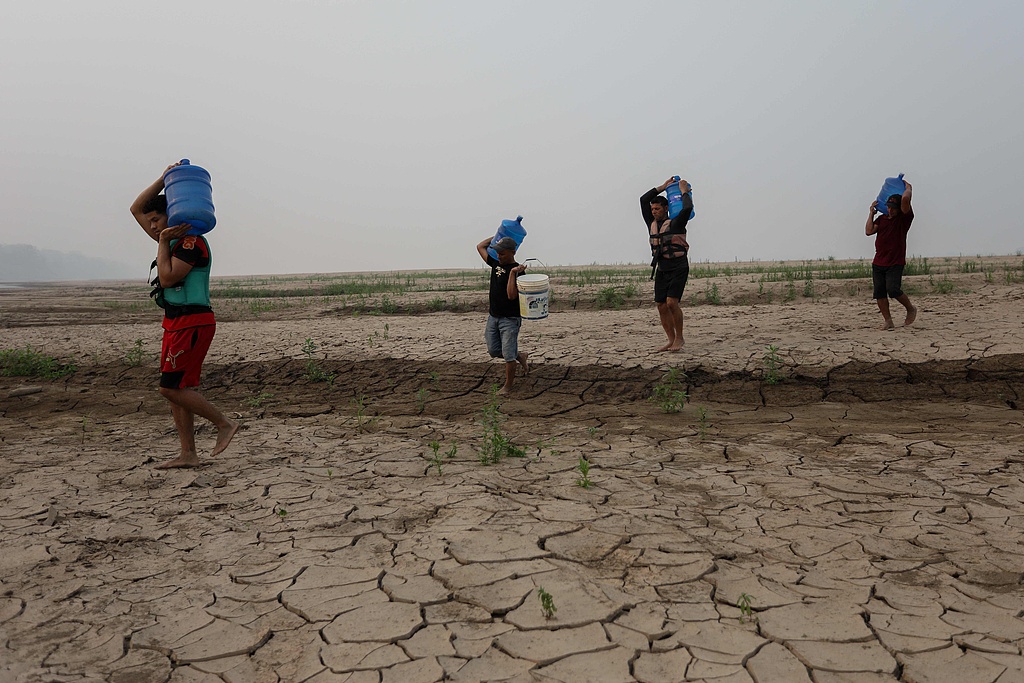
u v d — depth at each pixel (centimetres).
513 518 482
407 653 320
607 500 523
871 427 754
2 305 2538
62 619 361
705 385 956
